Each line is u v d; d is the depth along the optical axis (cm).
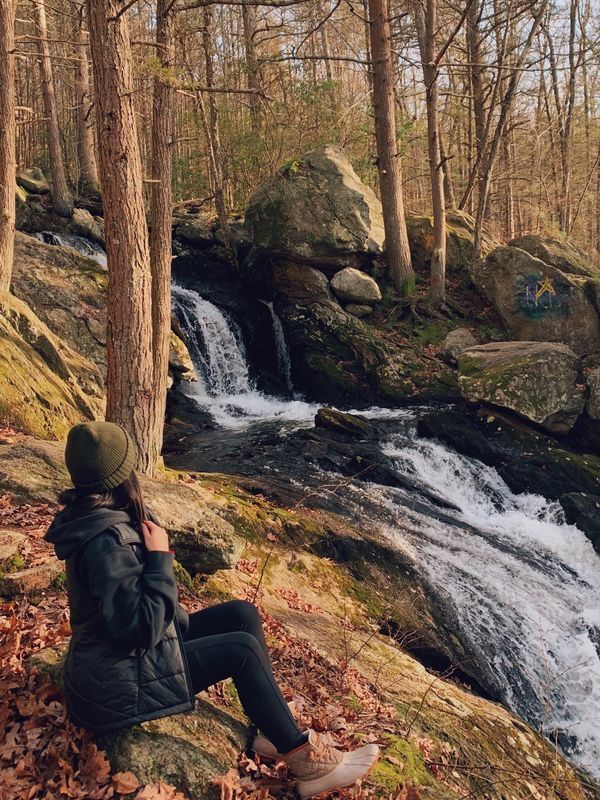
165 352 800
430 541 857
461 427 1162
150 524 263
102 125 622
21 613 375
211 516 520
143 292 655
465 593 769
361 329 1465
